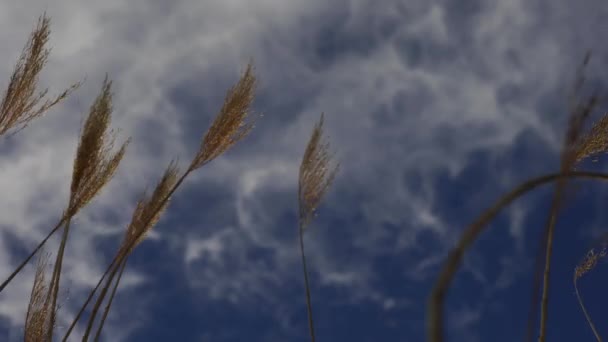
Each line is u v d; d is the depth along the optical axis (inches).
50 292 69.1
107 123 71.9
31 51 67.9
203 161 75.0
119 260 71.6
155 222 74.9
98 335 69.1
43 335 68.2
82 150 70.8
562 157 46.9
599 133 50.9
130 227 74.2
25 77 67.1
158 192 75.7
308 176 66.3
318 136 67.3
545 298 49.4
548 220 38.2
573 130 47.0
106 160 71.8
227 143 74.8
